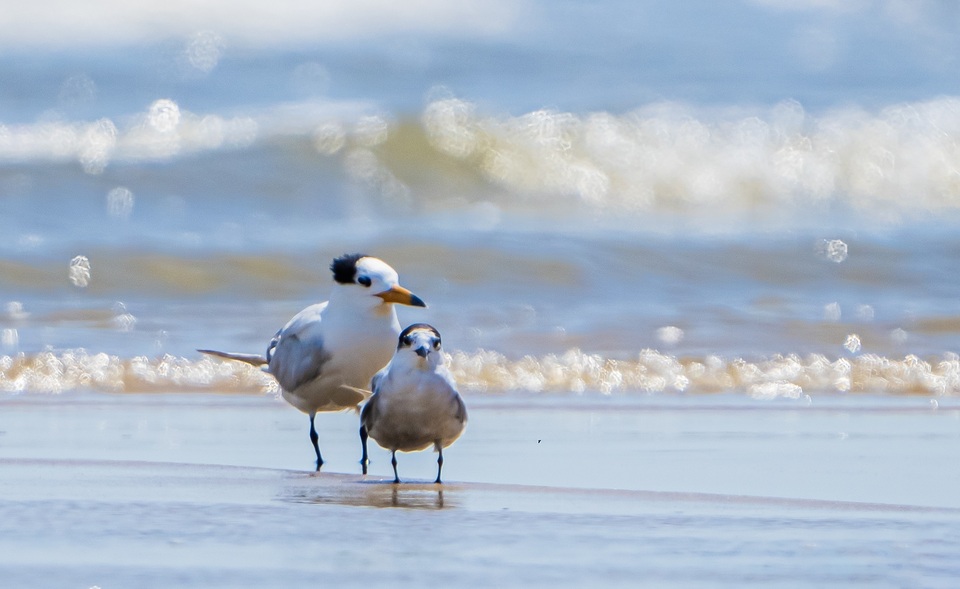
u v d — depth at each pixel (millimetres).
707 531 6492
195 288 16703
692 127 27969
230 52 36281
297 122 26859
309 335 9188
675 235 20016
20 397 11484
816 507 7148
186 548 5973
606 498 7391
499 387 12133
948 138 28250
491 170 25969
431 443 7980
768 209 25391
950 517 6895
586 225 22469
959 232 21078
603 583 5492
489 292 16578
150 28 36812
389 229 21062
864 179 26906
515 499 7371
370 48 37250
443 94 33156
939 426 10227
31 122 29109
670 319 15000
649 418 10609
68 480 7777
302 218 23078
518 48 37969
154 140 26203
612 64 36875
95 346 13562
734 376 12570
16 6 36812
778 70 36562
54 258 17406
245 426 10383
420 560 5809
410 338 7746
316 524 6562
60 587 5262
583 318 15062
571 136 27078
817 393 11922
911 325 14828
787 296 16641
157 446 9336
